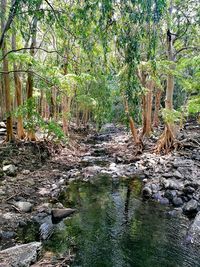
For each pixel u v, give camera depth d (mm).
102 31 5738
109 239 6348
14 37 12188
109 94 20656
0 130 17141
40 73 11977
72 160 14492
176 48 18625
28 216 7152
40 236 6227
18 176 10266
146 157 15148
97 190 9961
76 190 9844
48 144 14398
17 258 5051
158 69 14156
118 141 21812
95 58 7230
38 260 5285
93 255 5672
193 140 16719
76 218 7406
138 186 10555
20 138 14320
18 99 14469
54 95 19109
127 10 5359
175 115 15742
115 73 8711
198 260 5621
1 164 10914
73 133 25203
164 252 5879
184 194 8938
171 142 15828
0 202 7723
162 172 12125
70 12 6750
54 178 10859
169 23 13453
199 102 16109
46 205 7934
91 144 21219
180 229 6934
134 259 5605
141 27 5609
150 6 5207
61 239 6227
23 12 6707
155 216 7715
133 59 5715
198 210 7879
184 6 15703
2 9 8461
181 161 13430
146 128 19547
